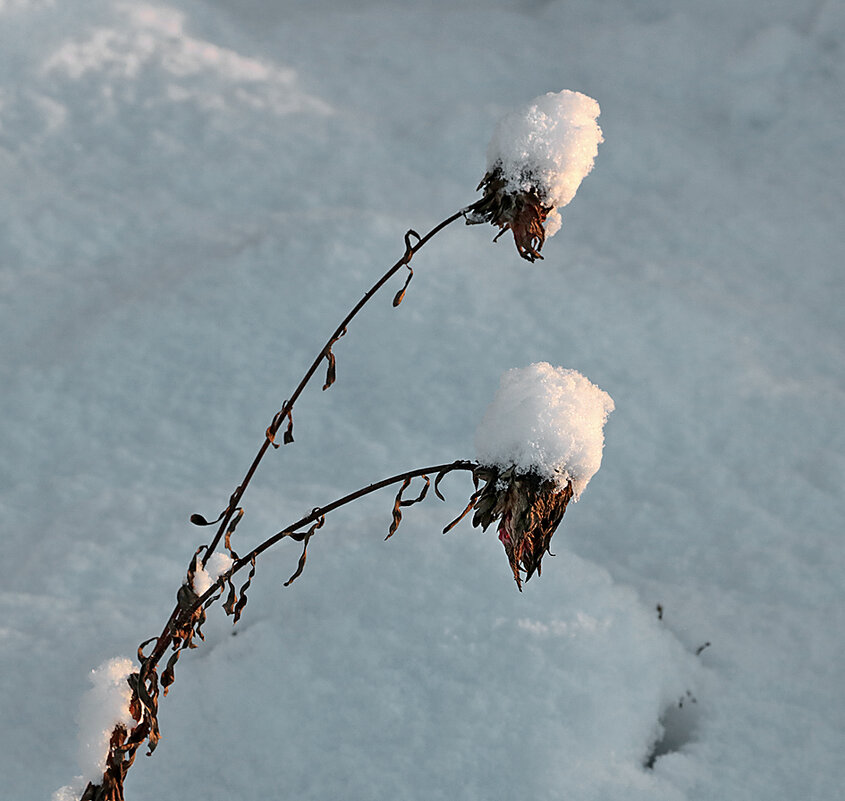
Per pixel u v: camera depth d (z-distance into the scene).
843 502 2.24
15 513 2.23
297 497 2.23
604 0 4.60
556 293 2.76
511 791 1.61
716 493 2.27
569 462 1.34
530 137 1.34
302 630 1.71
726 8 4.41
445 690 1.65
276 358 2.59
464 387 2.53
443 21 4.45
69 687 1.75
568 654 1.67
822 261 3.15
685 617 1.94
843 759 1.67
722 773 1.65
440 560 1.80
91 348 2.61
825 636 1.91
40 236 3.08
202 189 3.33
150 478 2.30
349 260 2.81
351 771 1.62
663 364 2.59
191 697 1.67
